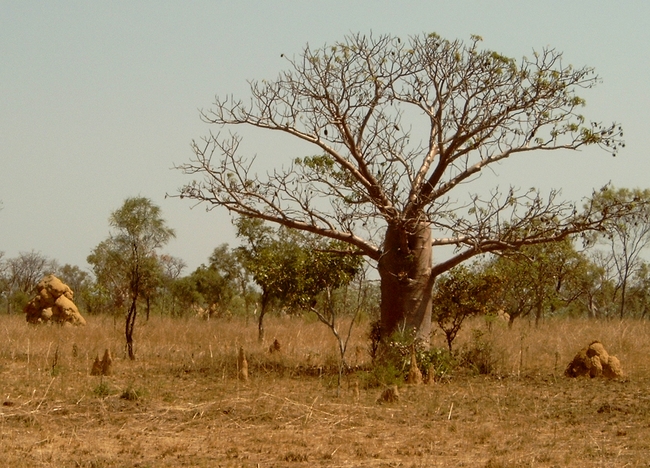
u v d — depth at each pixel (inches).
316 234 717.9
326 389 580.1
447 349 714.8
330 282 716.0
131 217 802.8
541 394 556.4
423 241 679.7
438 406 503.8
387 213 667.4
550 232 666.2
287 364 708.7
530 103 681.0
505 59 681.0
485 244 668.1
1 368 629.3
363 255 713.0
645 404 505.7
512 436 419.5
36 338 857.5
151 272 840.3
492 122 682.2
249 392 544.4
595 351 655.1
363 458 371.6
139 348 810.2
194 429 430.0
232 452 380.2
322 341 895.7
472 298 712.4
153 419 450.0
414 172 684.1
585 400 528.7
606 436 419.8
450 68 681.0
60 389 533.0
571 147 680.4
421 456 375.9
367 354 787.4
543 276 1081.4
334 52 689.0
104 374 623.2
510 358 743.7
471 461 365.1
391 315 679.7
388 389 522.3
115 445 390.9
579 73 685.9
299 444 397.4
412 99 692.7
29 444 382.6
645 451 382.9
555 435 418.9
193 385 583.2
